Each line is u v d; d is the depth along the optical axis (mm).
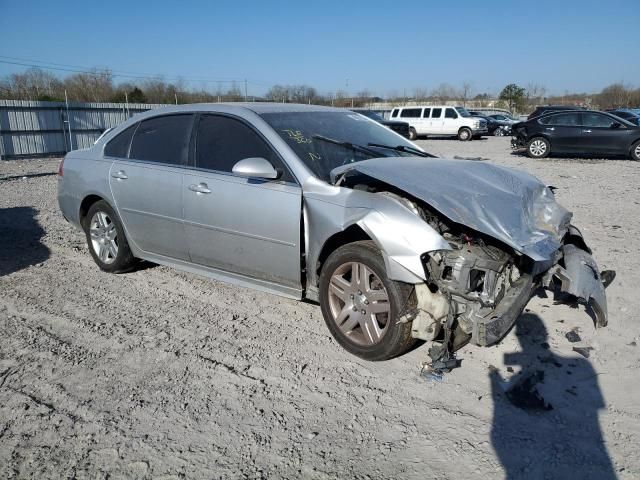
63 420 3051
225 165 4297
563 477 2617
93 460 2736
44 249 6383
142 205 4824
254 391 3342
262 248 4051
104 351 3832
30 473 2643
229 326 4238
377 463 2723
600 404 3193
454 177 3670
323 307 3820
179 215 4531
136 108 23547
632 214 8141
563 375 3500
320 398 3268
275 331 4148
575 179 12336
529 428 2984
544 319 4270
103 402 3219
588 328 4125
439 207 3223
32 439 2893
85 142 21828
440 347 3412
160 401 3234
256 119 4246
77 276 5406
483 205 3375
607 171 14008
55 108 20562
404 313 3377
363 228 3434
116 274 5449
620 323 4203
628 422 3020
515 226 3312
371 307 3543
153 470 2672
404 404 3205
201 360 3707
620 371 3539
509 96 58000
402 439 2900
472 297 3285
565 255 4016
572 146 17469
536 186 4016
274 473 2656
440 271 3301
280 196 3887
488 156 19078
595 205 8898
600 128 17078
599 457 2748
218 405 3201
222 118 4457
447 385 3393
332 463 2723
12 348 3869
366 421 3051
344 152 4242
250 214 4035
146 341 3982
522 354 3752
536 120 18156
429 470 2672
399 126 25844
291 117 4449
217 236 4305
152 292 4961
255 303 4688
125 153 5117
